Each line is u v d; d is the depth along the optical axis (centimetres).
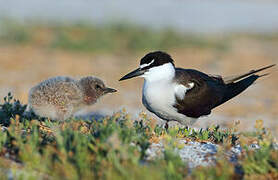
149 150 722
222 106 1728
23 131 792
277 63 2773
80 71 2214
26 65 2252
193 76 1023
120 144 641
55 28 3303
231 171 622
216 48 3153
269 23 4581
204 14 4722
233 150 771
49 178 594
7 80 1897
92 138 662
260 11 5238
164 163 624
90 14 4019
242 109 1675
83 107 1036
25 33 2973
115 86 1981
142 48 2975
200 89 999
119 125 748
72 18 3662
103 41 2934
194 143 804
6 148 683
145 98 979
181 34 3341
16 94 1622
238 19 4653
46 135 766
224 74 2330
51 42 2878
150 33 3188
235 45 3416
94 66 2362
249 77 1173
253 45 3491
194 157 723
